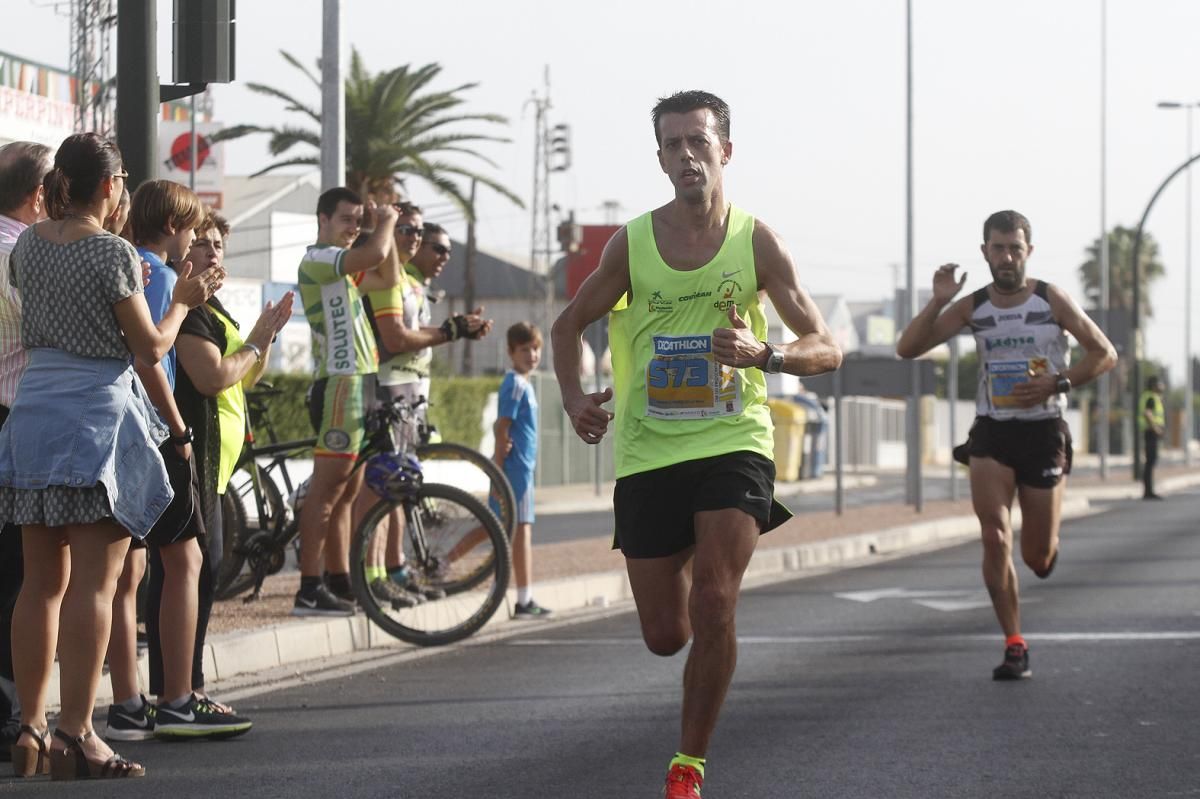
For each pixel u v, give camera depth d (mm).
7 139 57438
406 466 17469
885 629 19453
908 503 45844
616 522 10383
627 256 10297
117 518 10602
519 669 16203
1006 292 15672
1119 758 11773
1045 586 24312
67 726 10875
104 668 14320
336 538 18016
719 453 9969
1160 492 65250
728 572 9695
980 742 12344
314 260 17453
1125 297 166875
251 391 18750
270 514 18406
